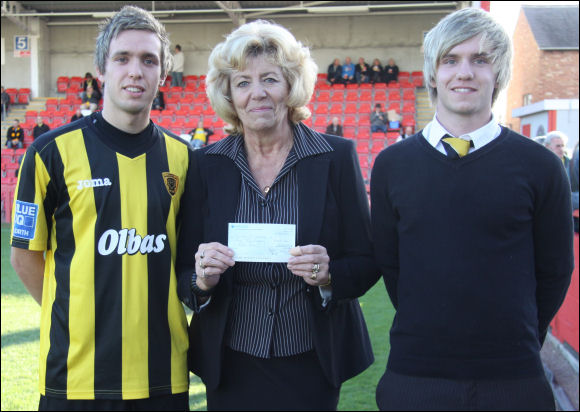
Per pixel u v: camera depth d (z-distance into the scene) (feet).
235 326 6.31
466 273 5.27
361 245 6.48
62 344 6.09
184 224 6.61
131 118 6.20
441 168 5.46
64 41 58.44
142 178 6.29
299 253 5.80
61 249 6.23
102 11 55.57
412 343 5.49
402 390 5.49
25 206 6.09
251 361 6.29
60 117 53.52
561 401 10.21
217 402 6.48
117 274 6.08
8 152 46.83
